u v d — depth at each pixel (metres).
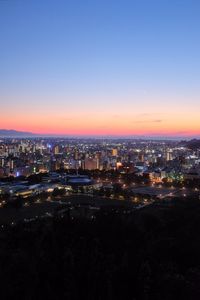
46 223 161.25
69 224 134.50
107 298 85.31
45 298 86.88
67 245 113.75
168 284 87.94
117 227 131.25
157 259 104.44
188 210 168.25
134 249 113.19
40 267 96.81
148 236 128.12
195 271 96.19
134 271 92.44
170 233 134.50
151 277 90.38
